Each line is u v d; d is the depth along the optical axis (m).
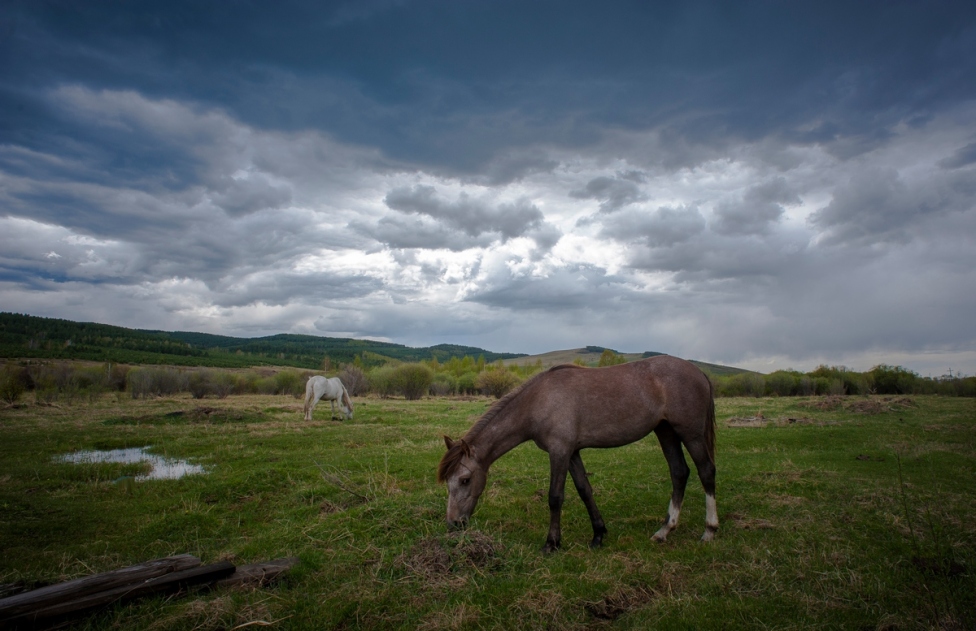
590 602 3.93
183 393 42.88
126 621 3.64
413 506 6.40
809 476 8.56
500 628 3.59
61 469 9.74
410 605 3.97
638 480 8.88
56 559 5.33
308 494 7.82
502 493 7.78
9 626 3.26
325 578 4.50
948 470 8.98
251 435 14.36
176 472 9.95
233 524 6.67
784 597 3.94
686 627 3.55
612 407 5.56
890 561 4.65
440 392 49.66
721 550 5.08
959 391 44.03
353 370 43.62
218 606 3.75
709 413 5.89
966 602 3.78
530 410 5.71
